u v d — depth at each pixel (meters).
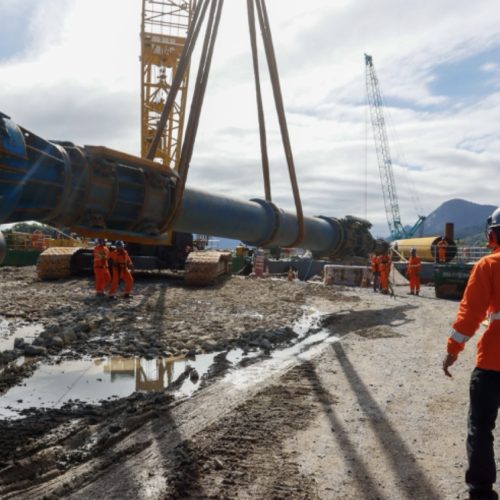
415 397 6.22
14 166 5.72
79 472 4.13
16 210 6.24
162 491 3.75
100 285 15.00
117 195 7.57
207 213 10.27
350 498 3.69
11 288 16.94
